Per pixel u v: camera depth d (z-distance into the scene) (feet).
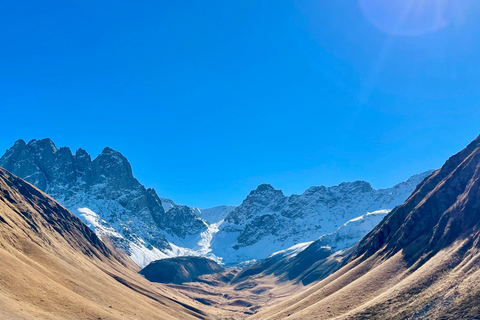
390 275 558.56
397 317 415.03
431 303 407.44
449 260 475.72
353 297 538.06
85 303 436.35
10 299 336.70
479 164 628.28
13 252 470.39
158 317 574.56
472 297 377.71
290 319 550.77
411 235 647.15
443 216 597.11
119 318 449.06
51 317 348.38
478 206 542.16
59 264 558.56
